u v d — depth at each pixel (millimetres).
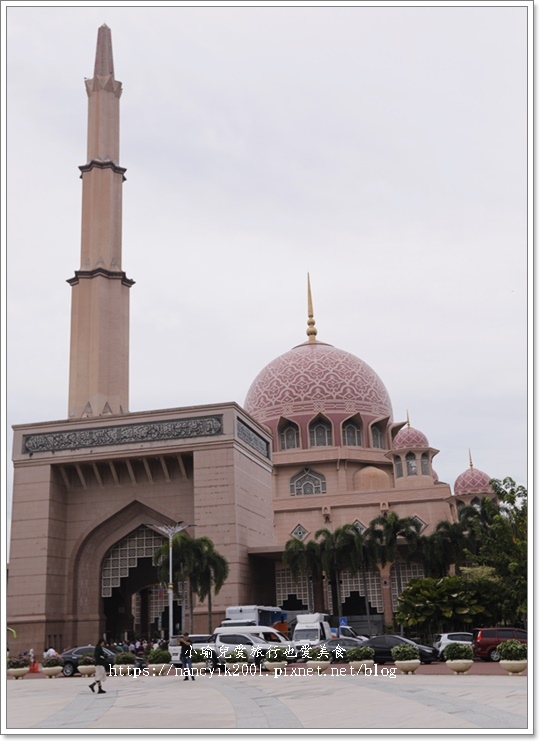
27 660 46469
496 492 52969
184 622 55125
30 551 60594
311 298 105250
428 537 57625
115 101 76250
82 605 61875
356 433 89125
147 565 69062
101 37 77938
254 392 94812
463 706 19969
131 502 62188
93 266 70500
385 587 68625
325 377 91125
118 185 74000
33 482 62219
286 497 83125
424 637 49594
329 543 58000
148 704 23656
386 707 20172
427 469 84312
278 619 52875
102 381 67062
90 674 42688
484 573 49031
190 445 59656
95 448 61719
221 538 57219
